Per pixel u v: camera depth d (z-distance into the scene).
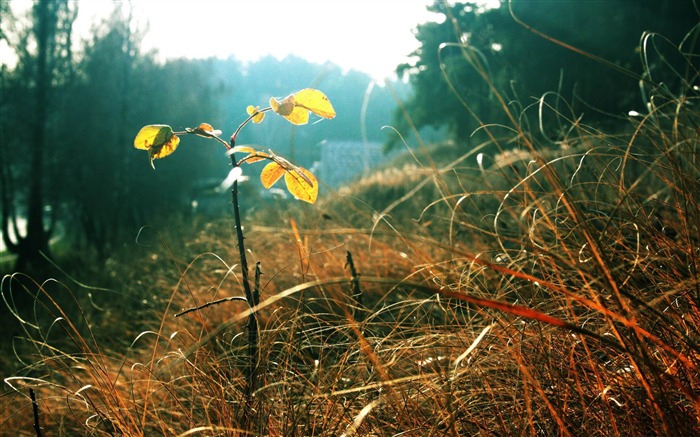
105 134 25.78
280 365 2.10
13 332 6.71
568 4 21.08
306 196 1.92
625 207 1.81
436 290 1.17
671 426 1.29
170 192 29.78
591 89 19.00
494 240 2.38
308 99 1.87
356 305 2.58
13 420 2.98
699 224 1.59
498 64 22.22
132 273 8.86
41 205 23.30
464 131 29.31
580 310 1.98
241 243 2.00
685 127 1.79
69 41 25.06
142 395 2.61
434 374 1.70
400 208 7.73
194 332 4.03
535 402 1.67
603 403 1.52
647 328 1.62
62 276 12.09
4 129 22.97
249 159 1.90
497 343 1.87
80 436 2.46
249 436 1.84
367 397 1.91
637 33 18.70
